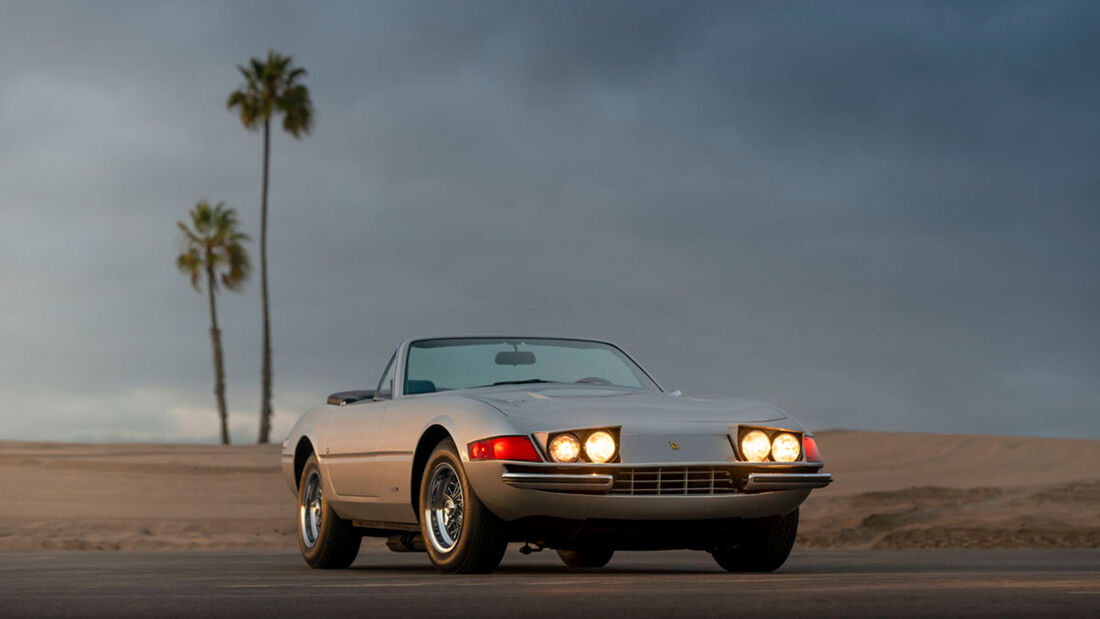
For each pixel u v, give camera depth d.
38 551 15.56
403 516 9.45
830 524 22.81
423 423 9.11
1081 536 19.23
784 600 5.96
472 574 8.61
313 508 10.90
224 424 80.00
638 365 10.62
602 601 5.98
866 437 52.09
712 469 8.50
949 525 21.22
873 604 5.74
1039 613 5.32
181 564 11.16
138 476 37.22
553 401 8.79
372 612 5.58
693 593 6.41
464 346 10.32
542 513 8.31
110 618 5.46
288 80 74.88
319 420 10.98
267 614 5.54
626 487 8.34
